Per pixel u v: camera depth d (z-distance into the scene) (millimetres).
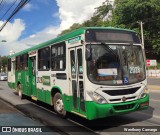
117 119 9797
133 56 8758
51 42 11000
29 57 14469
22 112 11992
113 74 8250
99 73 8109
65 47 9625
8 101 16000
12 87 19156
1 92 22516
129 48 8711
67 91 9508
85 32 8273
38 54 12766
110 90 8094
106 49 8352
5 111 12312
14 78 18422
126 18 62094
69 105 9406
